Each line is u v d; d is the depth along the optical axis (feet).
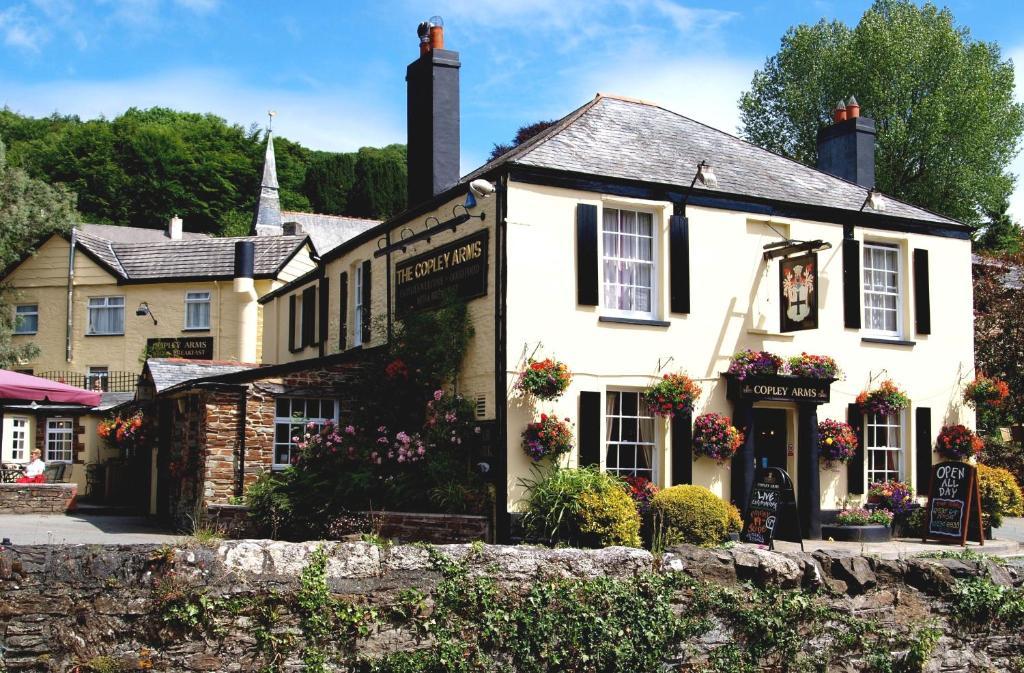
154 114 271.90
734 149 61.00
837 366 54.13
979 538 51.24
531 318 48.65
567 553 27.68
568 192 50.31
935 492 53.11
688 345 52.70
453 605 25.86
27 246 119.75
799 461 54.39
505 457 47.24
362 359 57.98
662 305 52.39
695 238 53.62
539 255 49.24
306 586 24.34
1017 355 79.36
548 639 26.71
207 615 23.32
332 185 251.39
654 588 28.19
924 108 112.88
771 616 29.17
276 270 112.98
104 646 22.57
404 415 53.47
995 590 32.22
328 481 49.70
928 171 116.78
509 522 46.68
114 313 118.01
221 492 54.29
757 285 55.16
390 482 49.34
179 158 228.63
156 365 67.31
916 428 58.65
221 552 23.91
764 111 128.77
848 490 56.03
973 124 114.62
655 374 51.60
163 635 23.00
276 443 56.24
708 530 45.91
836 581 30.58
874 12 120.57
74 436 96.99
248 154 248.32
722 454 51.26
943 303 61.00
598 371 50.11
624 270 52.31
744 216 55.16
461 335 51.11
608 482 46.26
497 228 49.19
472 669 25.67
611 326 50.72
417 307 56.75
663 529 46.03
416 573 25.73
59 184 124.57
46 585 22.43
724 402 53.42
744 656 28.99
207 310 114.83
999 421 81.46
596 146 53.83
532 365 47.29
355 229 205.77
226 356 113.19
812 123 122.42
